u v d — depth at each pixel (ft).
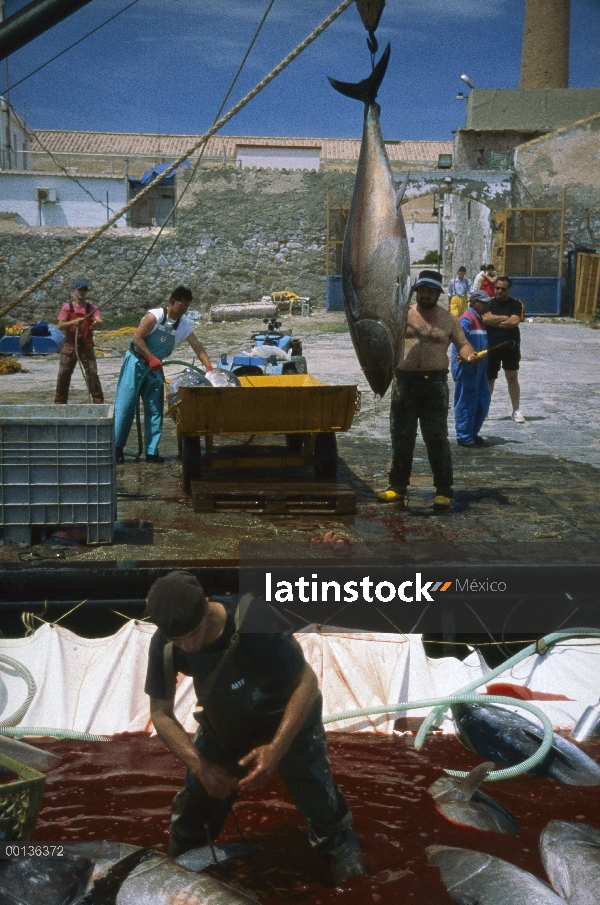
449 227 95.09
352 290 13.85
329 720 15.10
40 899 10.10
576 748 14.42
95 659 16.20
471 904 10.40
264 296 87.40
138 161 135.23
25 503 19.02
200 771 10.30
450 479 22.76
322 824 11.26
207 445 24.82
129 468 27.12
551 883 11.03
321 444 23.76
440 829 12.30
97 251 87.97
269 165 134.00
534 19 101.60
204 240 88.94
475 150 88.63
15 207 104.42
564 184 83.82
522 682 16.67
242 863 11.35
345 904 10.51
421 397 22.36
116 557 18.26
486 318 35.09
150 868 10.64
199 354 27.22
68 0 12.46
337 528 20.92
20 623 17.67
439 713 15.05
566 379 47.91
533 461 29.09
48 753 14.19
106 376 50.70
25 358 63.05
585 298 80.12
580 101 89.92
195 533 20.29
